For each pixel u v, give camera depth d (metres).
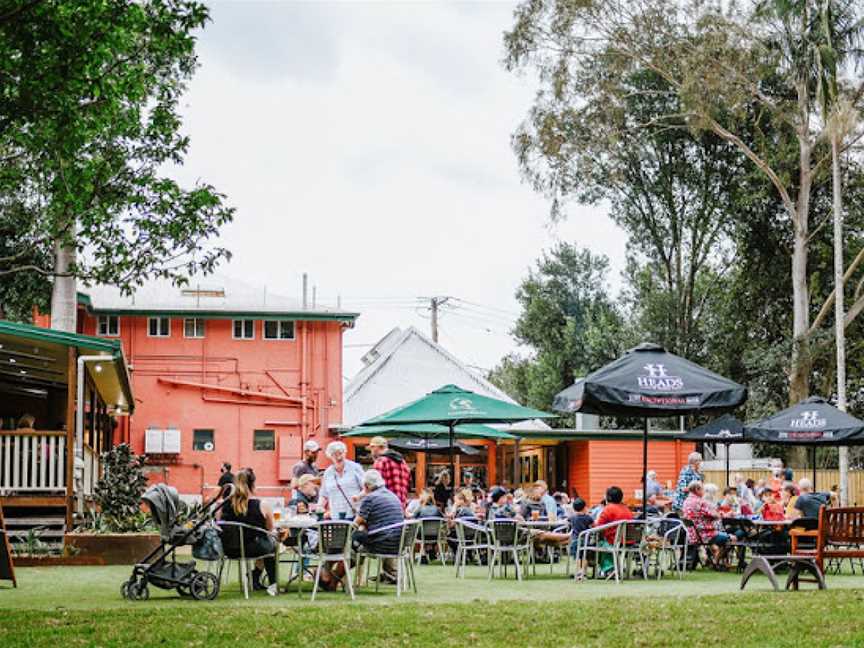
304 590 13.17
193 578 12.03
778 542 16.92
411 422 20.55
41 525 19.39
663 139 43.16
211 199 22.38
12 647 8.12
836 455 42.06
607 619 9.48
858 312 36.69
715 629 8.88
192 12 15.59
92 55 14.34
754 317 43.00
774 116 38.25
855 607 10.29
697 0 37.75
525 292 64.12
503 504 19.80
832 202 40.50
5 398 28.66
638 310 50.12
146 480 19.70
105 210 21.73
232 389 38.72
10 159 22.83
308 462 16.25
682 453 37.75
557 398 16.38
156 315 38.72
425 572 16.81
